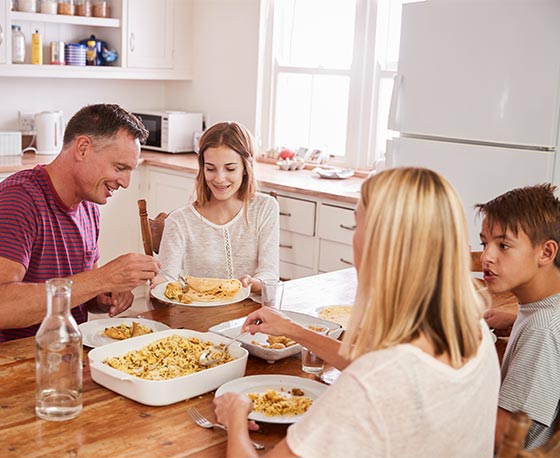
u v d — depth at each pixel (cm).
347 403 107
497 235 164
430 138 339
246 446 126
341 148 465
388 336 112
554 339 151
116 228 472
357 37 438
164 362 167
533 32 298
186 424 146
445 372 110
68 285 144
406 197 110
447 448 112
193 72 527
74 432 141
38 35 450
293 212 402
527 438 152
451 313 111
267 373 175
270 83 488
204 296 212
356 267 120
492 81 312
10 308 184
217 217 263
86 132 206
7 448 133
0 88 465
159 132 504
